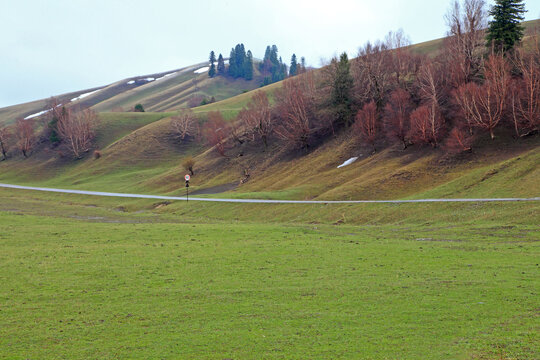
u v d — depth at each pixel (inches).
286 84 5305.1
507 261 1019.9
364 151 3750.0
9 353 590.6
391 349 570.6
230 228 1694.1
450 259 1066.1
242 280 920.3
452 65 3710.6
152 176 5270.7
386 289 826.2
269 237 1476.4
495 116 2960.1
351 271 978.7
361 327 647.8
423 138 3181.6
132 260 1122.0
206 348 591.5
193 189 4202.8
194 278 944.9
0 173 6451.8
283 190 3248.0
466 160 2849.4
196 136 6712.6
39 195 4136.3
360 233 1625.2
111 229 1696.6
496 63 3112.7
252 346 593.3
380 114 4114.2
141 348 597.6
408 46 5027.1
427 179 2746.1
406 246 1269.7
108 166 6038.4
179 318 707.4
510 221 1601.9
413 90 4055.1
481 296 761.6
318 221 2212.1
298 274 962.1
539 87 2967.5
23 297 832.3
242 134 5388.8
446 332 618.5
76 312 747.4
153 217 2534.5
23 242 1398.9
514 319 652.1
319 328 649.0
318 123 4628.4
